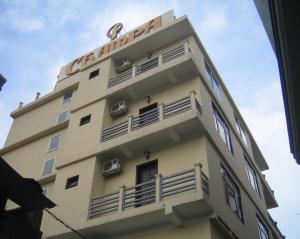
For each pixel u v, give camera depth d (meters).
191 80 18.25
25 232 9.06
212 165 15.38
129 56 22.05
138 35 22.52
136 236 14.44
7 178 8.50
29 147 23.27
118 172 16.97
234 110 23.38
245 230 16.78
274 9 7.39
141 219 14.09
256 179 23.06
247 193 19.52
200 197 12.91
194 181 14.10
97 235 15.11
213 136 16.77
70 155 18.34
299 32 7.24
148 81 18.83
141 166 16.75
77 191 16.52
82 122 19.88
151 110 17.47
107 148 17.11
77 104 21.02
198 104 16.58
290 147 9.97
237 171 18.94
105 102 19.73
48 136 22.84
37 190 8.80
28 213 9.43
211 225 13.32
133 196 15.02
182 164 15.40
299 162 10.28
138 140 16.52
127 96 19.70
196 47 20.20
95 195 16.23
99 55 23.84
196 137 15.97
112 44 23.64
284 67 7.98
